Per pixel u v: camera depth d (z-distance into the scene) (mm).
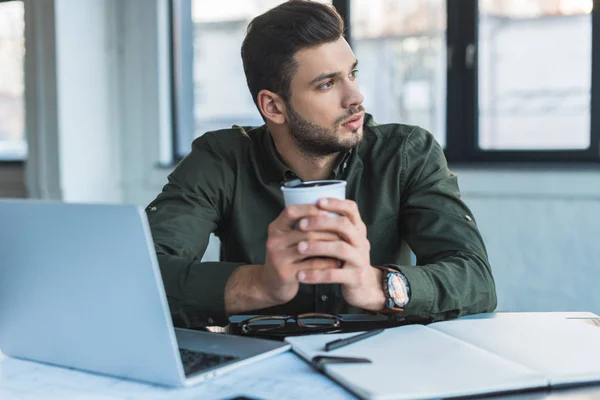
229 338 876
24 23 3400
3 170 3947
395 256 1312
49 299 764
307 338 849
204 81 3506
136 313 701
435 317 993
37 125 3402
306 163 1275
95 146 3529
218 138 1383
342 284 893
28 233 736
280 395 677
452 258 1100
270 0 3305
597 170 2580
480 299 1045
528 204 2730
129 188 3660
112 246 688
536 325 911
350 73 1177
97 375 765
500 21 2807
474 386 668
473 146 2900
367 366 732
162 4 3512
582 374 702
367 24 3039
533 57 2768
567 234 2668
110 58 3588
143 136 3594
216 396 680
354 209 840
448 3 2873
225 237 1383
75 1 3375
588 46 2666
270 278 881
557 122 2750
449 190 1265
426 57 2953
